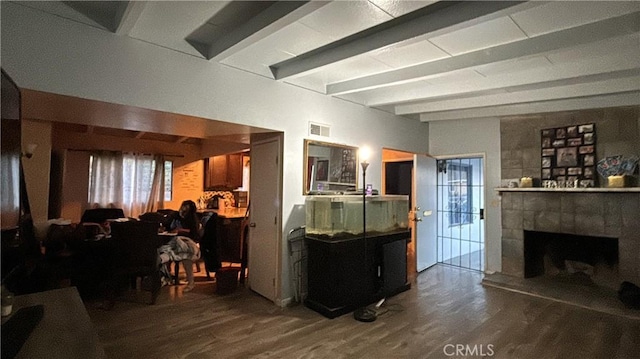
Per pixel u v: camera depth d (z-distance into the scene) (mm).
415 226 5172
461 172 5840
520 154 4707
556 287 4094
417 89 4074
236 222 5777
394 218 4062
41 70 2148
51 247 3480
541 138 4527
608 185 3910
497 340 2775
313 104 3854
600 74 3225
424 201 5367
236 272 4082
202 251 4703
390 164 6758
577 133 4238
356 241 3512
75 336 1321
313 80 3783
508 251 4703
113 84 2441
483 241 5309
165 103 2697
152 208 6770
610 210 3883
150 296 3826
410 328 3008
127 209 6523
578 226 4109
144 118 2961
